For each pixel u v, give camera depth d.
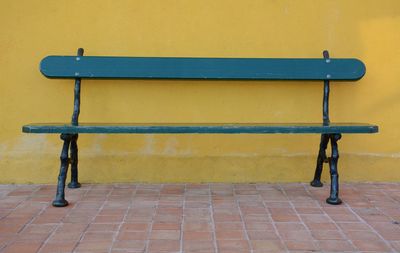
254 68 3.84
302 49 4.00
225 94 4.03
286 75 3.84
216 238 2.84
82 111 4.00
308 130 3.44
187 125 3.51
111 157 4.05
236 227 3.03
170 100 4.02
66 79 3.95
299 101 4.05
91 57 3.78
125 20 3.94
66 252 2.63
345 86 4.06
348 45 4.01
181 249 2.68
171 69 3.81
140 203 3.51
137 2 3.93
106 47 3.95
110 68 3.79
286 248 2.70
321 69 3.84
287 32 3.99
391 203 3.54
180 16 3.95
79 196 3.68
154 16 3.95
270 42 3.99
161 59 3.81
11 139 4.00
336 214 3.29
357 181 4.07
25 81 3.95
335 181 3.53
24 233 2.90
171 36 3.96
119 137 4.04
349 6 3.98
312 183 4.01
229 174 4.09
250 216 3.24
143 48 3.96
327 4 3.98
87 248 2.69
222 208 3.41
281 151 4.09
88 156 4.04
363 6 3.98
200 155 4.07
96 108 4.00
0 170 4.02
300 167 4.09
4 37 3.90
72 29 3.93
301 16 3.98
